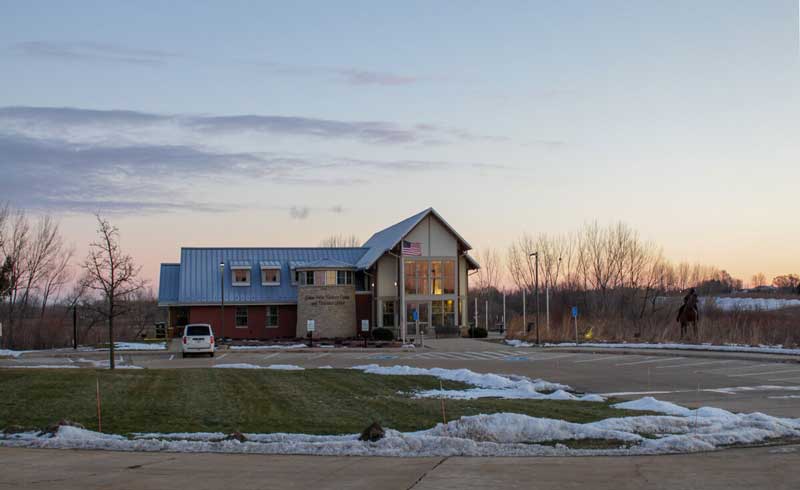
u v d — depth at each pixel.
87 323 64.25
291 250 65.44
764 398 21.66
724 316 56.97
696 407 19.67
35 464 11.60
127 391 21.41
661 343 46.66
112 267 31.30
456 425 14.21
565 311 65.56
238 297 59.81
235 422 16.38
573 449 12.79
